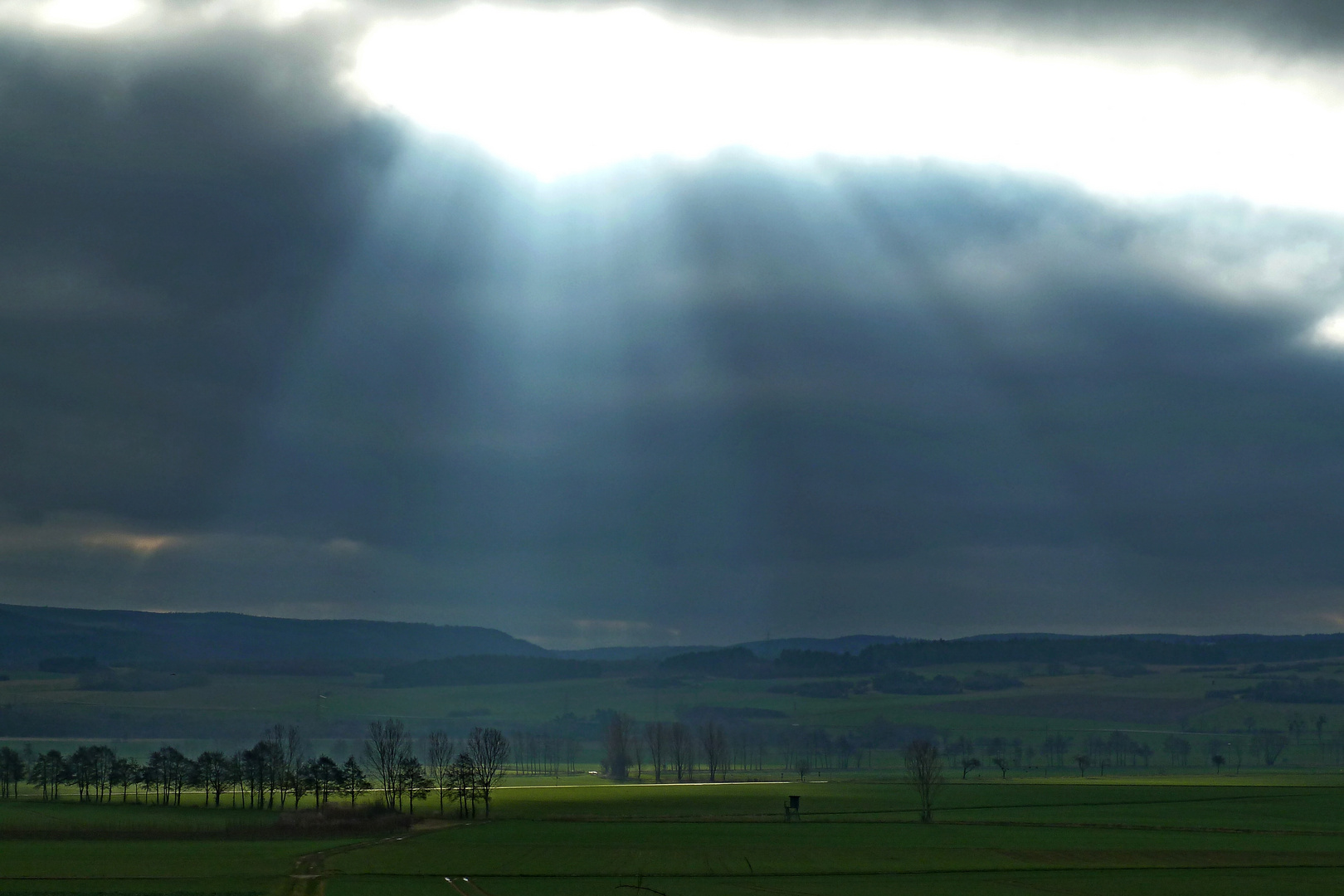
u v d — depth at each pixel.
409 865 161.38
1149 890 146.75
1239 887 149.12
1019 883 151.75
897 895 141.62
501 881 149.88
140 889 138.62
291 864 161.88
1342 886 150.50
